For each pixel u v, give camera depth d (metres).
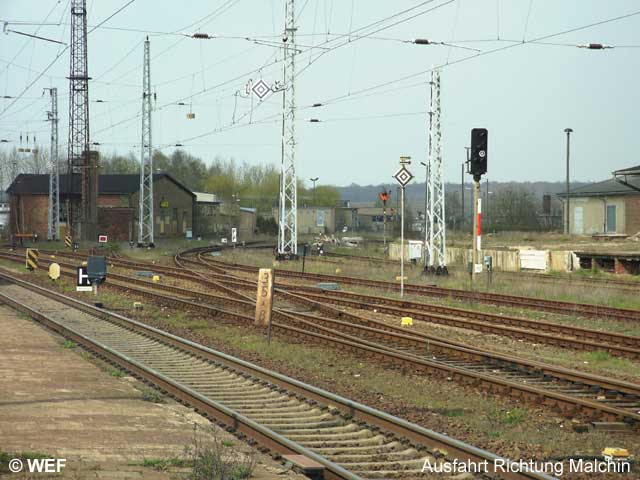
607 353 33.41
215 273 78.25
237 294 56.69
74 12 139.62
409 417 21.86
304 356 32.44
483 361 31.14
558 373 27.47
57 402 22.33
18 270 84.69
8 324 41.44
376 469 16.89
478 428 20.92
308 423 20.84
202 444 18.12
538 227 167.75
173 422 20.64
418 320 45.00
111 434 18.89
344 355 32.69
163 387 25.48
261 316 41.00
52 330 39.94
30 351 32.31
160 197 177.25
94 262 58.16
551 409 23.00
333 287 62.66
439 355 32.88
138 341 36.47
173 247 133.38
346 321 44.66
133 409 22.00
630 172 86.06
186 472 15.88
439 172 74.38
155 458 16.77
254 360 31.83
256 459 17.30
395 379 27.94
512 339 37.88
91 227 143.12
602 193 133.88
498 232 160.12
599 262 78.25
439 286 64.62
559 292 57.06
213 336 39.25
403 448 18.42
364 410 20.73
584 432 20.72
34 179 176.25
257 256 108.38
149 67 124.25
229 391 25.20
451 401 24.36
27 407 21.45
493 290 60.16
